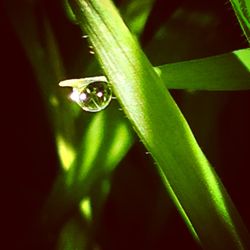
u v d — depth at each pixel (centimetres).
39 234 7
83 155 7
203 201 6
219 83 6
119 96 6
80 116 7
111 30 6
